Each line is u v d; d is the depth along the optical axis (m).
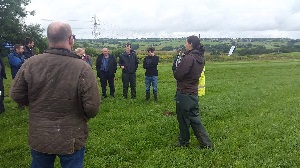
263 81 24.80
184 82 7.64
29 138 4.17
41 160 4.24
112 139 8.78
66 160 4.19
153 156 7.48
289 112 12.45
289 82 23.83
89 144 8.30
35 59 4.14
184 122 7.93
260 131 9.59
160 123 10.45
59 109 4.04
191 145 8.34
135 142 8.59
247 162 7.09
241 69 37.56
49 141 4.02
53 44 4.15
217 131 9.57
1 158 7.57
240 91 18.61
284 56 82.62
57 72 4.04
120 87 20.08
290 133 9.45
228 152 7.81
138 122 10.88
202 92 8.59
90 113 4.14
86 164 7.05
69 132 4.07
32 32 60.28
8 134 9.40
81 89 4.05
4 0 54.66
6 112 12.19
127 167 7.00
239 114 12.13
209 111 12.36
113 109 12.91
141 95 16.72
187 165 6.96
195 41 7.68
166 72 32.00
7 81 22.92
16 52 12.39
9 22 54.75
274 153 7.73
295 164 7.03
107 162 7.23
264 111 12.63
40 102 4.06
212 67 40.47
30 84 4.07
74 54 4.20
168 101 15.08
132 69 15.44
